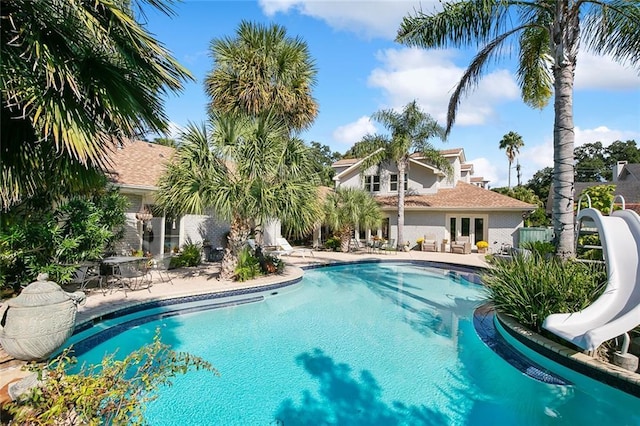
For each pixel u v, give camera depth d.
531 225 27.88
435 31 8.98
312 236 25.61
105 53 3.12
